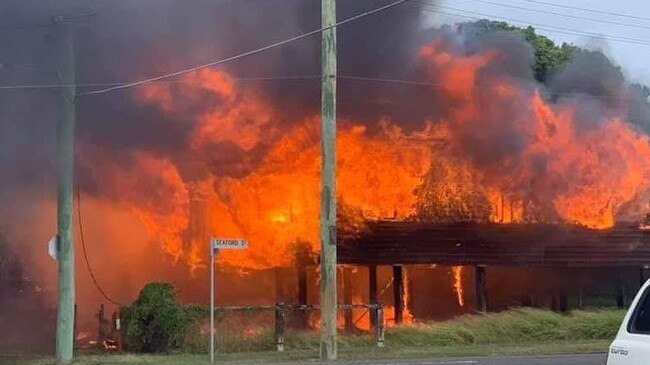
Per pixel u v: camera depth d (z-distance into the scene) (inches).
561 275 1191.6
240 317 851.4
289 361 724.7
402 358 743.7
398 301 1033.5
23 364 733.3
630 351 251.1
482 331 898.1
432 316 1123.9
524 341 892.0
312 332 880.3
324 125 747.4
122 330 841.5
